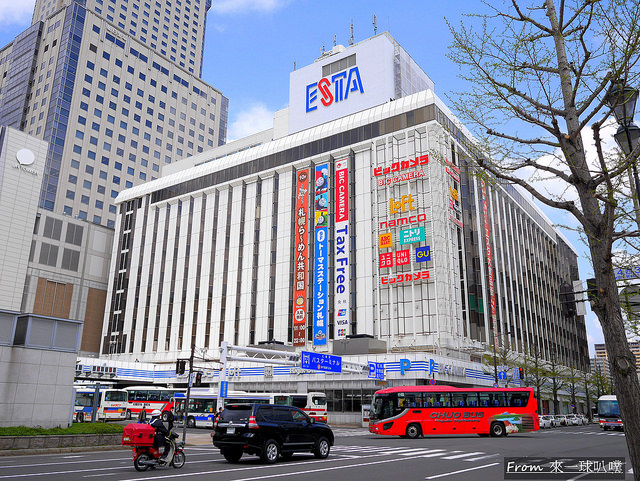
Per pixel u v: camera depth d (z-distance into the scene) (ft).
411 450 70.59
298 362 124.36
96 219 297.12
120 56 336.49
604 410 144.87
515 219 229.25
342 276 175.32
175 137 364.58
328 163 190.80
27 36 335.06
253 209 208.33
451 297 158.81
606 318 20.83
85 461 54.75
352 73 200.75
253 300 196.13
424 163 168.66
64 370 77.30
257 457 62.34
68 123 295.48
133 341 227.81
